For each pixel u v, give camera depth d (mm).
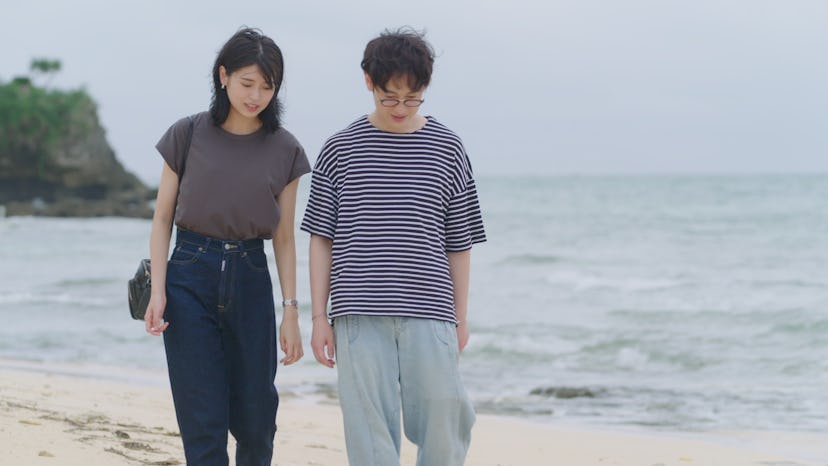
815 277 17781
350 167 3158
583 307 14883
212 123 3432
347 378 3119
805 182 73875
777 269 19391
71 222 53438
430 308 3090
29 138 60562
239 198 3383
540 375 10094
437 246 3143
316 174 3240
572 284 17859
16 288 19547
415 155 3152
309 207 3244
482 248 26641
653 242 26781
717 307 14172
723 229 29656
